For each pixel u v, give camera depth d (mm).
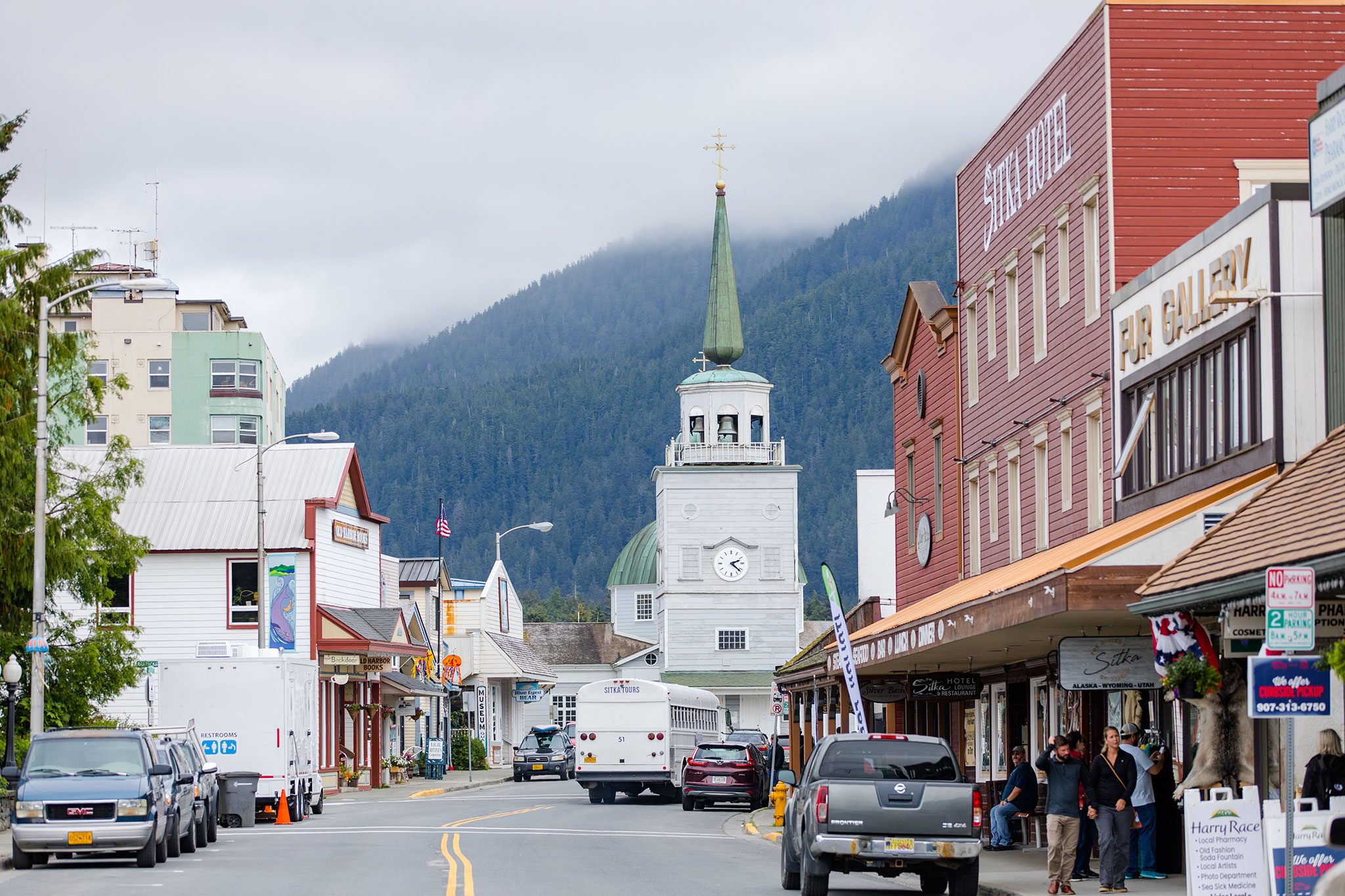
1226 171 31922
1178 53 32156
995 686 39500
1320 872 16031
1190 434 27234
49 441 41094
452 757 89438
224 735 40375
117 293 104250
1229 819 16984
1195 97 32062
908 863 22562
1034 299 36969
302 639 59562
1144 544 22500
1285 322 23922
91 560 40938
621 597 135000
